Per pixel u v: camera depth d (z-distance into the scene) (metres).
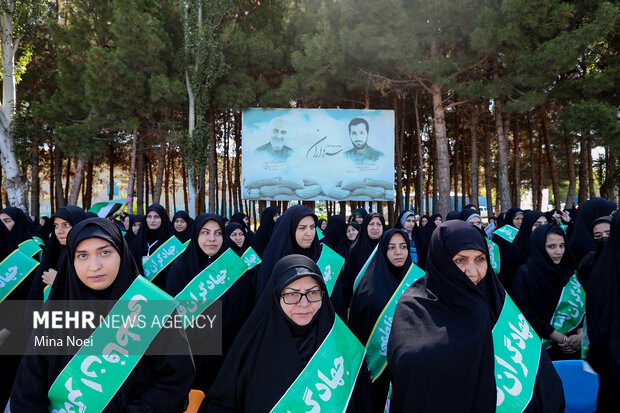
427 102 17.55
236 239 4.42
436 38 11.98
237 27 14.02
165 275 4.33
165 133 14.03
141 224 5.08
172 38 14.40
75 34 13.09
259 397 1.58
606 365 1.95
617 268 1.96
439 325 1.61
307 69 13.40
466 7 11.03
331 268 3.21
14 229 3.92
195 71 13.37
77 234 1.56
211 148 16.03
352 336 1.82
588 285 2.11
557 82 13.63
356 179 15.22
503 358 1.70
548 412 1.62
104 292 1.63
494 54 11.72
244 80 14.09
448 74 12.24
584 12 11.62
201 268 3.05
